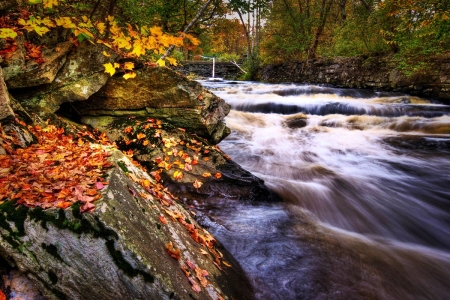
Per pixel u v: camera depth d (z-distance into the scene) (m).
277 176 5.79
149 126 4.68
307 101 12.01
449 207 5.00
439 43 10.88
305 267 3.14
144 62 4.72
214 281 2.33
